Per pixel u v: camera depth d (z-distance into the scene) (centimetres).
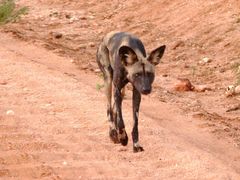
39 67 3120
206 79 3434
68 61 3631
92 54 4000
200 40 4047
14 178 1794
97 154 2019
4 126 2191
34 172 1831
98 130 2248
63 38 4466
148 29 4500
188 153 2042
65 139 2131
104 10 5312
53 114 2378
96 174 1861
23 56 3400
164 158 2019
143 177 1855
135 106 2070
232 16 4150
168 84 3328
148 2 4997
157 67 3684
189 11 4488
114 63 2086
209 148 2267
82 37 4531
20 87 2695
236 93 3114
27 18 5138
